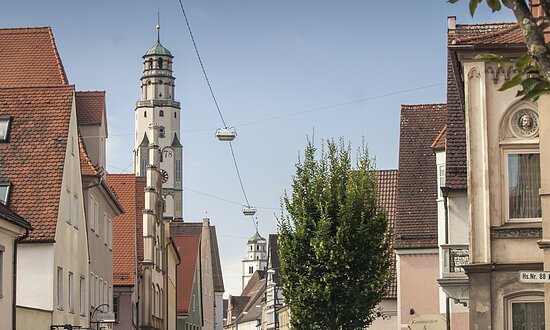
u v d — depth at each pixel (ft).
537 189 86.43
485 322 85.56
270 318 462.60
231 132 145.38
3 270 97.30
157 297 219.61
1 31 166.09
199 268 329.31
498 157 87.04
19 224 99.96
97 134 162.40
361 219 138.92
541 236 85.40
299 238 139.54
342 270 137.69
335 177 142.10
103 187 152.76
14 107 126.31
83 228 138.10
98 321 141.79
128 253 187.01
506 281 85.56
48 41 165.07
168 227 243.81
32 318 106.63
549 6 29.35
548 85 30.94
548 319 74.79
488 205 86.53
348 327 138.72
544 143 76.84
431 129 167.12
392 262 146.10
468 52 87.30
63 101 127.44
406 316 156.56
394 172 191.93
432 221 158.10
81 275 136.56
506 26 100.94
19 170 119.65
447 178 115.03
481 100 87.61
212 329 398.62
